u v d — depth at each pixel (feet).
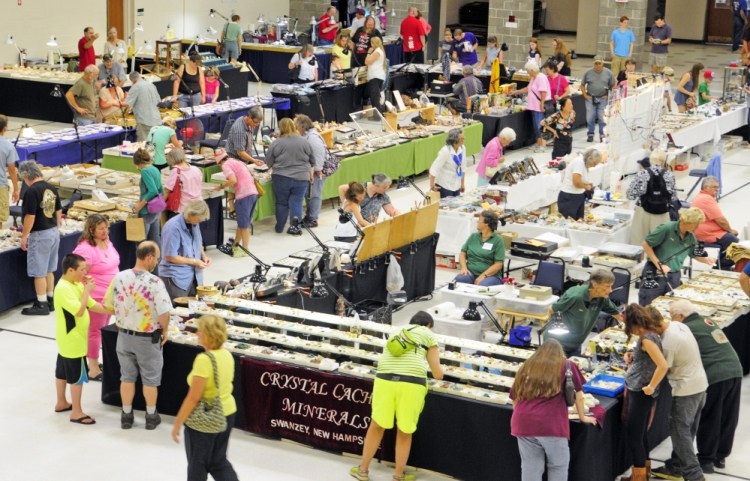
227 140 56.85
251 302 35.99
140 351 32.68
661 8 131.13
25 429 33.37
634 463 30.22
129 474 30.78
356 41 92.84
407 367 29.55
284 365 32.45
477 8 139.13
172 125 62.49
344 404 31.78
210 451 27.35
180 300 37.01
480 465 30.17
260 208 54.39
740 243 45.47
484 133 75.00
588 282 35.09
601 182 58.65
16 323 42.14
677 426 30.37
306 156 53.93
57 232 43.14
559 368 27.43
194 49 99.40
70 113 77.87
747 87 78.84
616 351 33.35
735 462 32.63
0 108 79.87
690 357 29.99
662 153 46.42
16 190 49.96
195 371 26.84
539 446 27.71
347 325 34.01
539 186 52.49
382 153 63.05
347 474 31.09
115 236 47.65
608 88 78.02
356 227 43.32
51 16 92.17
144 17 100.07
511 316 39.99
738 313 37.04
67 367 33.27
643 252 45.24
